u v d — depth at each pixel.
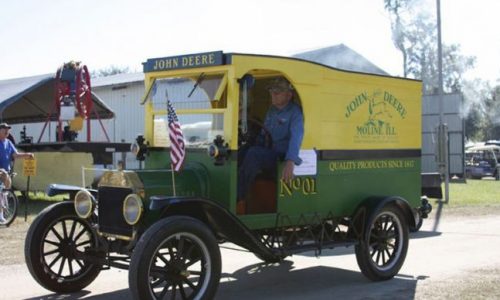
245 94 6.35
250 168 6.50
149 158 7.03
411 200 8.18
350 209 7.43
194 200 5.54
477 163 35.81
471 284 7.20
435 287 7.07
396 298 6.60
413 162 8.22
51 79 18.89
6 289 6.87
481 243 10.45
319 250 6.92
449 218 14.17
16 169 14.12
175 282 5.59
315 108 6.97
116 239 6.12
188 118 6.60
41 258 6.42
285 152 6.78
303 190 6.94
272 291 6.98
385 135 7.82
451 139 31.48
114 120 25.84
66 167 14.47
